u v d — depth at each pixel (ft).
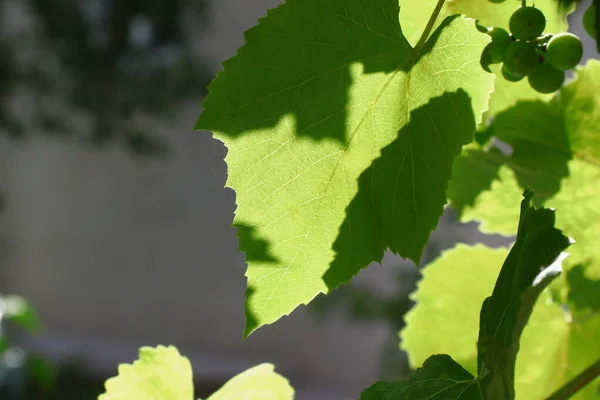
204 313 23.27
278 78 2.19
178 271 23.65
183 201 23.61
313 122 2.22
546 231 2.12
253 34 2.18
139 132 19.16
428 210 2.26
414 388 2.17
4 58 17.30
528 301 2.09
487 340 2.13
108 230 24.48
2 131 20.81
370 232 2.27
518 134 2.55
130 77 17.89
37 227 25.22
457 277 2.65
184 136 23.15
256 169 2.22
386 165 2.26
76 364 19.57
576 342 2.56
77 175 24.81
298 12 2.18
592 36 2.33
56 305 24.95
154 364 2.39
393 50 2.21
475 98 2.22
